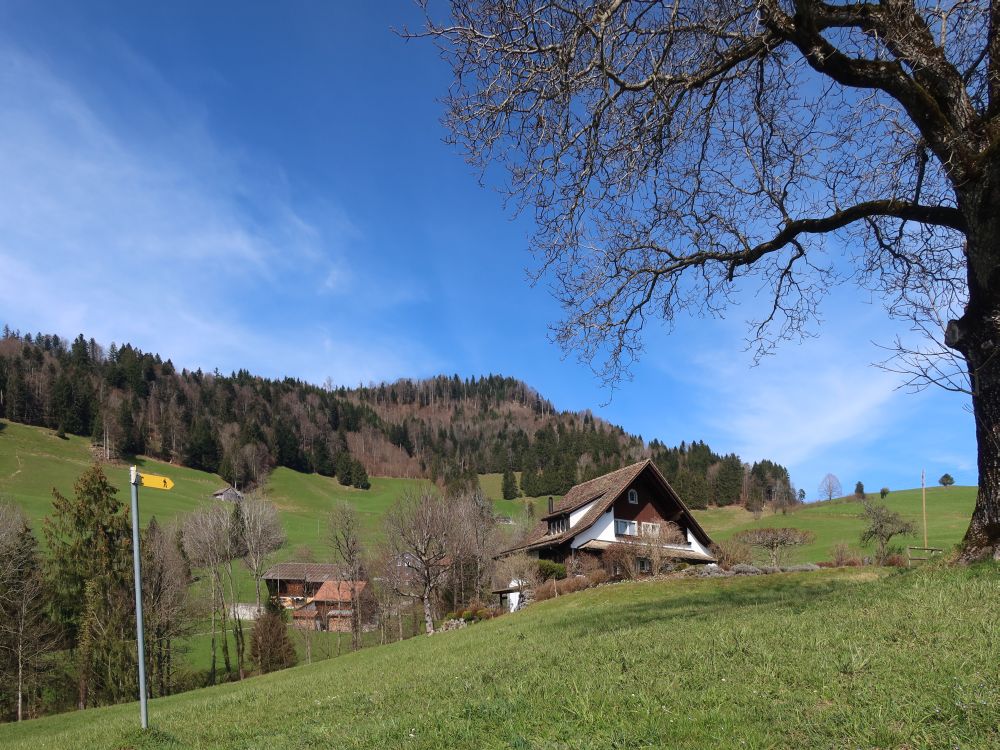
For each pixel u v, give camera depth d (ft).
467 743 18.65
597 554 141.90
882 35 29.81
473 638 58.49
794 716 16.47
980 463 31.24
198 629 194.49
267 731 29.27
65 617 141.69
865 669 18.84
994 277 29.12
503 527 292.81
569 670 24.84
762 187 37.83
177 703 75.66
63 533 140.36
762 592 67.87
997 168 27.86
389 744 19.89
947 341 31.27
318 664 93.91
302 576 245.04
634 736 16.40
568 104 31.37
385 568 189.26
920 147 33.55
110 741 36.63
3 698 132.46
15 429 408.05
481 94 30.91
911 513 251.39
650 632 31.09
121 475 383.65
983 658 18.13
